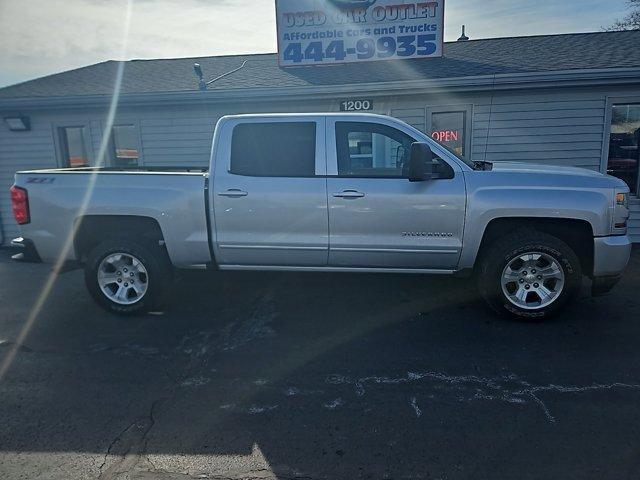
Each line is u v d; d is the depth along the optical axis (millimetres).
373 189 4461
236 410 3129
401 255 4570
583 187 4312
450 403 3154
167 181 4684
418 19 9172
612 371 3541
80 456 2676
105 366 3812
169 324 4691
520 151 8539
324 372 3629
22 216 4805
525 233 4453
